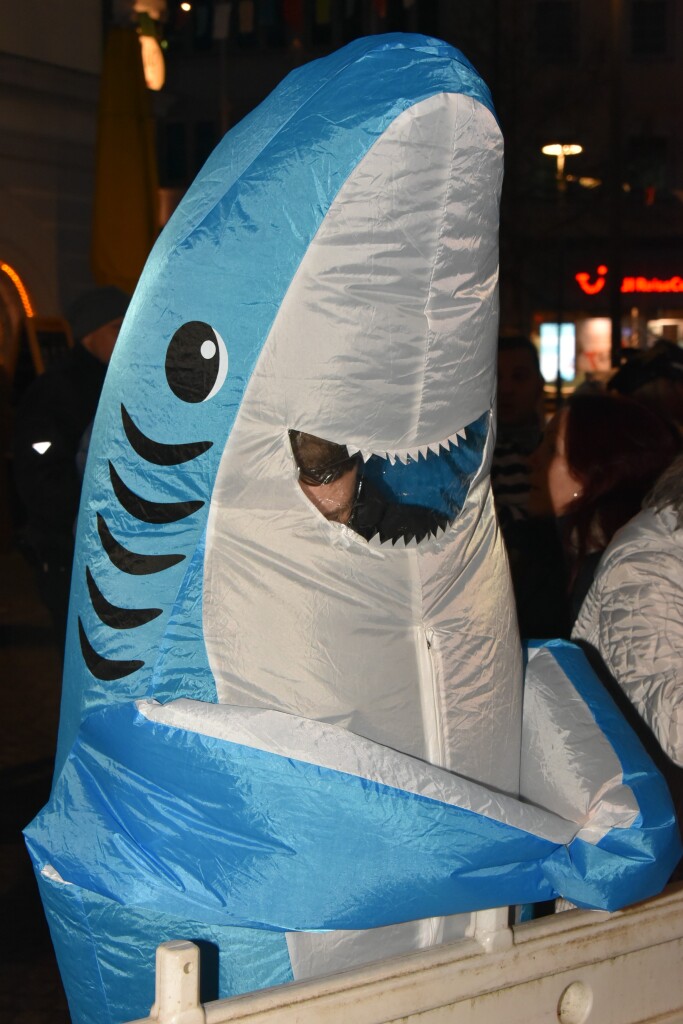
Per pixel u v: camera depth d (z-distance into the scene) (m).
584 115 25.03
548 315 25.22
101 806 1.66
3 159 10.21
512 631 1.88
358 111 1.56
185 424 1.67
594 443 2.77
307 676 1.66
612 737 1.87
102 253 7.38
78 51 10.33
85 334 4.16
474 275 1.65
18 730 5.46
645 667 2.05
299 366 1.61
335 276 1.58
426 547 1.71
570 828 1.69
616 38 16.17
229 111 19.11
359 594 1.68
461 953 1.62
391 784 1.55
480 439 1.78
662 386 4.35
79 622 1.78
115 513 1.73
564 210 23.72
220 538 1.67
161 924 1.67
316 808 1.53
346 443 1.64
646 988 1.82
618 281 16.20
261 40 18.41
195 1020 1.43
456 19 18.69
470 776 1.77
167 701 1.67
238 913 1.55
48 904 1.73
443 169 1.56
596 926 1.74
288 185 1.59
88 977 1.70
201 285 1.65
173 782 1.59
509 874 1.63
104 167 7.35
